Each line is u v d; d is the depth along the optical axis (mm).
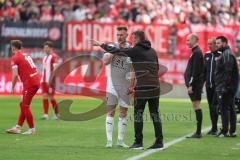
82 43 76188
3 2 87125
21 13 86000
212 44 41312
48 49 51656
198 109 40125
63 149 34844
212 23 88000
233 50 73500
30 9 87000
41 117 51375
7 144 36625
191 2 90812
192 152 34188
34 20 84750
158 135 34938
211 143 37812
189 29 74875
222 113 40719
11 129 41688
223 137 40719
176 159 31766
